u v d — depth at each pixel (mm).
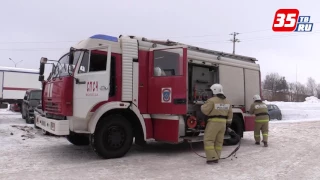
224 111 7051
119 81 7281
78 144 8898
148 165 6664
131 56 7418
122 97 7223
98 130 6996
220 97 7055
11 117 19984
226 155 8000
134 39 7566
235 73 10102
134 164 6730
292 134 12492
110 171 6078
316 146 9547
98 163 6750
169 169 6328
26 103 16234
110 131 7141
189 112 8609
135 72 7469
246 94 10469
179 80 7258
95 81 6863
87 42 6898
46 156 7434
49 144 9148
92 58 6922
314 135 12188
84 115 6797
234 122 9945
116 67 7273
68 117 6891
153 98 7691
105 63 7051
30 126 13742
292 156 7902
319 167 6691
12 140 9648
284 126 15609
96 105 6949
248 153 8297
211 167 6555
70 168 6270
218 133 7090
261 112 9664
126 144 7367
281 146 9555
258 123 9711
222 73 9617
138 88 7570
